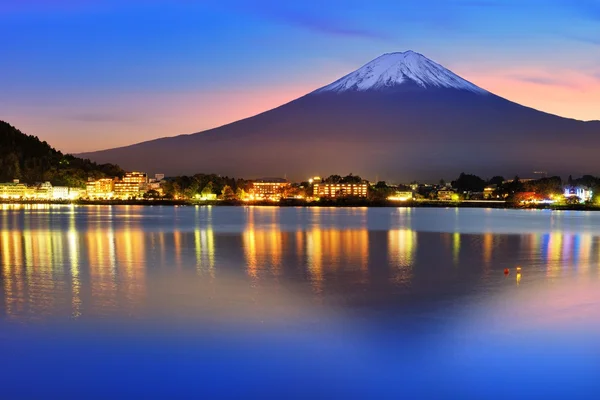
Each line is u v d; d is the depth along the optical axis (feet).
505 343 128.06
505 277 212.64
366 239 391.86
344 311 155.74
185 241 371.15
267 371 113.50
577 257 279.08
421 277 212.43
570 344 127.24
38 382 108.99
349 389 106.11
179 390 105.81
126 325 142.20
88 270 231.30
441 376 111.14
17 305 163.63
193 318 148.46
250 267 240.12
